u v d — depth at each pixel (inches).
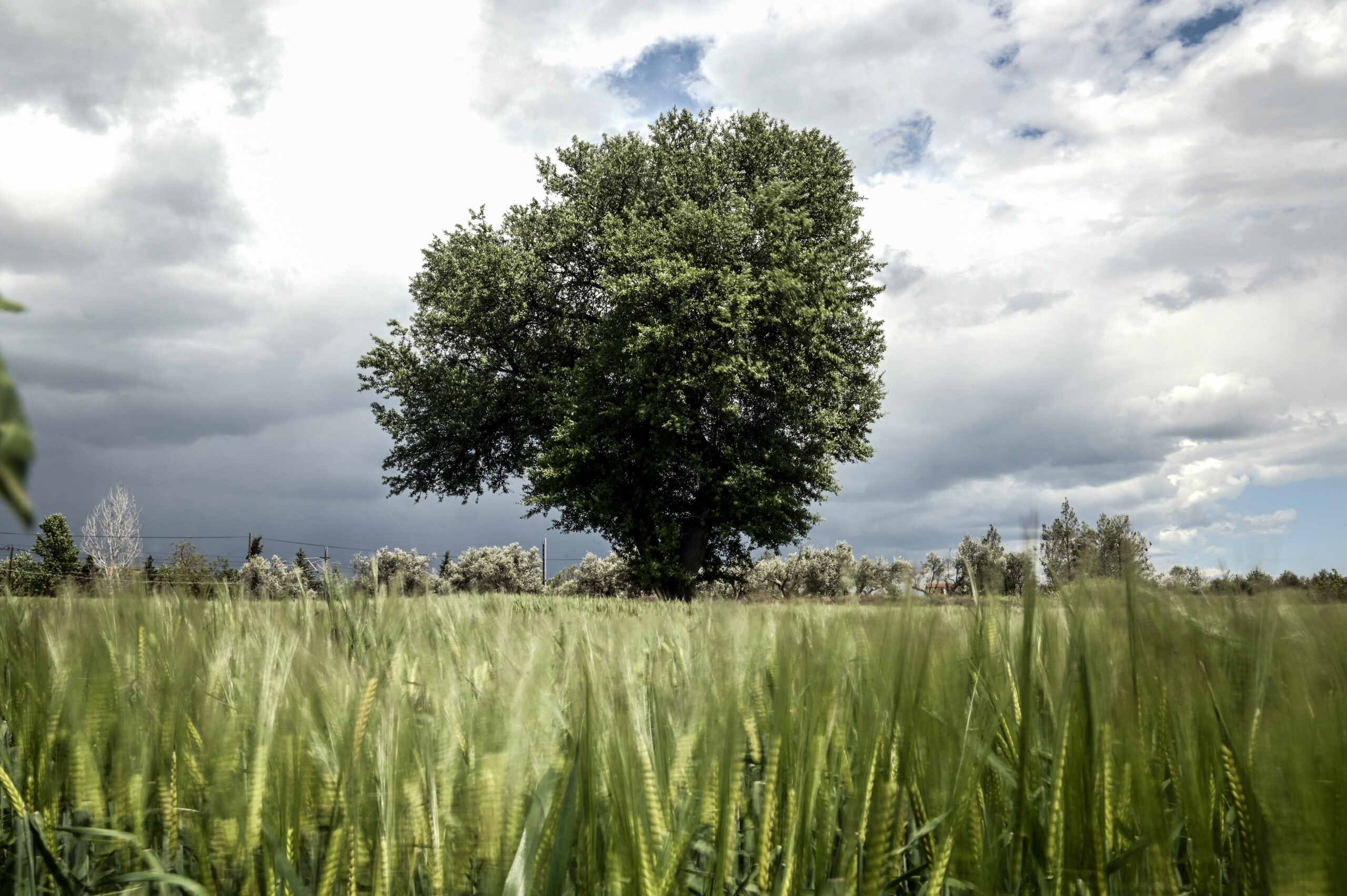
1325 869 28.7
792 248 805.9
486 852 31.9
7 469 6.1
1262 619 43.3
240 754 41.9
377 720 38.0
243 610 90.6
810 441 852.6
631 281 808.9
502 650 62.5
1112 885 35.0
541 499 835.4
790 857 35.0
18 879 40.5
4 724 51.1
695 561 893.2
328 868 35.3
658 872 32.5
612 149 973.8
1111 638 42.3
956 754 36.6
